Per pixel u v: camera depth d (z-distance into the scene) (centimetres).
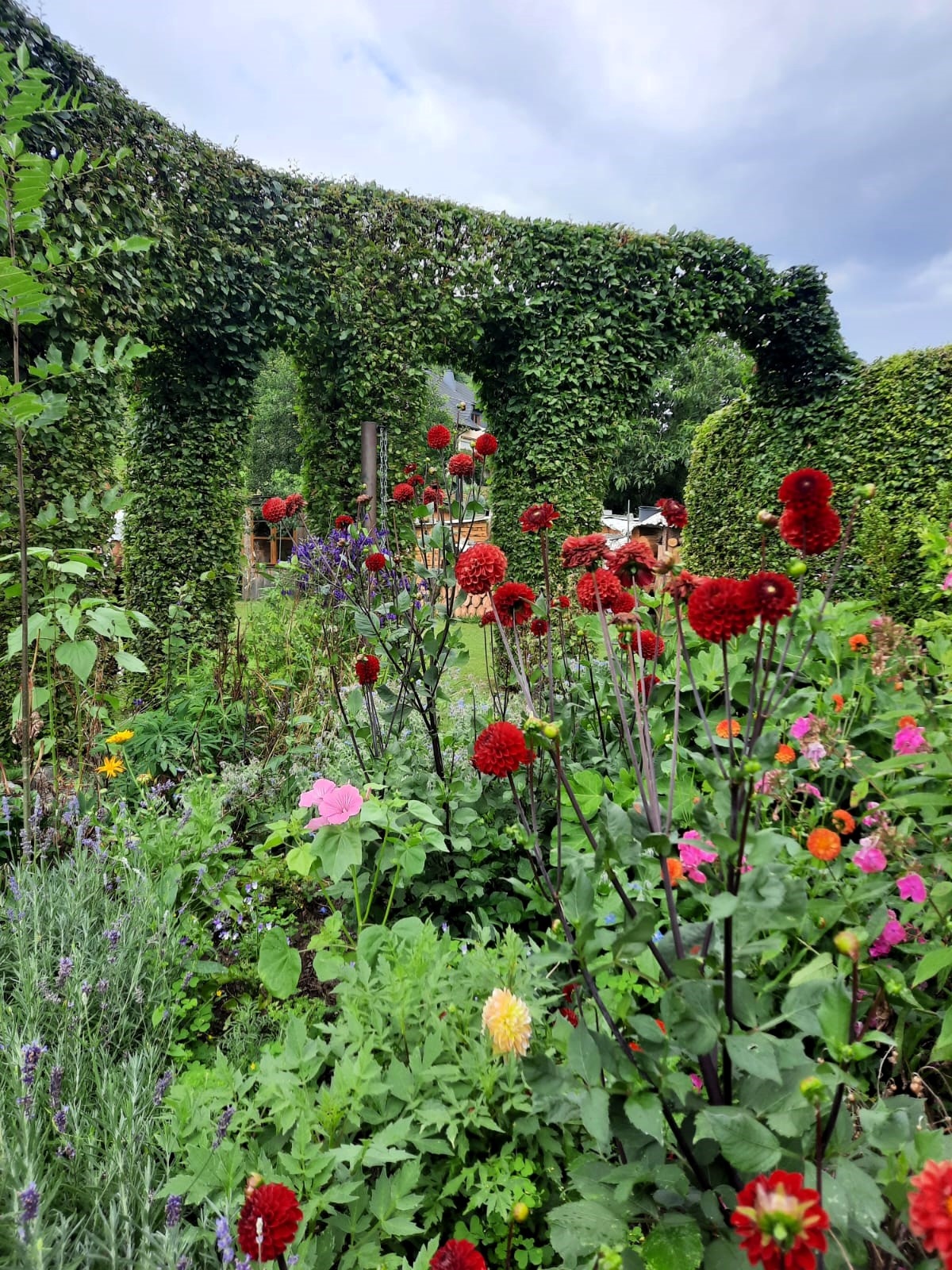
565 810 189
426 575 231
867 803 169
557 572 644
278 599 493
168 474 521
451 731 292
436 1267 78
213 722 337
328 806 150
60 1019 140
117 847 208
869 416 664
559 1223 84
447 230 623
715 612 89
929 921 119
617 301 676
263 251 539
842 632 210
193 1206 110
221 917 196
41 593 340
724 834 82
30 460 371
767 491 757
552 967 137
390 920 189
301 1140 99
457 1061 119
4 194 188
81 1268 93
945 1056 101
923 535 213
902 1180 68
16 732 231
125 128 453
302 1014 158
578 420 668
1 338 367
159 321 489
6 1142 103
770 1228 52
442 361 683
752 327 733
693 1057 75
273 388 1936
